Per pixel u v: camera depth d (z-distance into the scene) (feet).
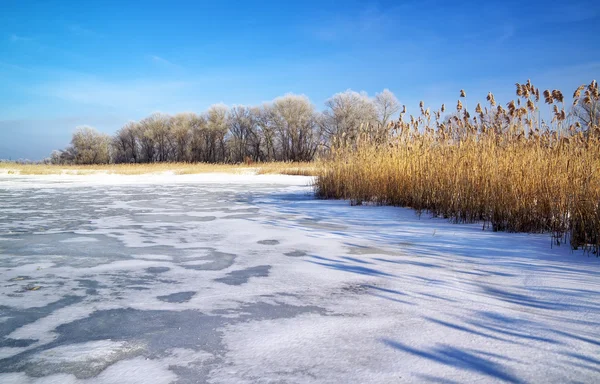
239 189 43.75
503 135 22.99
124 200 32.48
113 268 12.19
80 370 6.14
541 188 17.12
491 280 10.42
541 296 9.12
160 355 6.60
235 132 192.85
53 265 12.58
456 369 5.96
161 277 11.20
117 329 7.68
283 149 175.83
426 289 9.80
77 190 42.65
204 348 6.84
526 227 17.04
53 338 7.31
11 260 13.23
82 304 9.09
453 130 26.63
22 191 41.39
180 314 8.42
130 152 213.25
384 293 9.56
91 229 19.12
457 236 16.40
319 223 20.54
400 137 31.19
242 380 5.76
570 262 11.99
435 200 23.26
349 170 32.99
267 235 17.35
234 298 9.39
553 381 5.59
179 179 63.05
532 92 21.77
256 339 7.15
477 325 7.57
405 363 6.17
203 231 18.43
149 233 17.99
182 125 190.08
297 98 168.14
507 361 6.18
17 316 8.39
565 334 7.10
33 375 5.99
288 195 36.68
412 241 15.69
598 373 5.79
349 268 11.88
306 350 6.68
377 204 28.27
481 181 20.34
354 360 6.31
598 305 8.46
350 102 145.79
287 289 10.02
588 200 13.94
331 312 8.39
